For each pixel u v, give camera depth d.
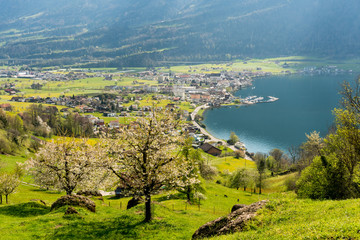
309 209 19.80
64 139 45.28
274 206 21.58
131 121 31.09
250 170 90.69
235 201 64.88
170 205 50.88
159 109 31.62
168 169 30.20
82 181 43.16
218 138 195.12
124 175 30.73
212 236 21.33
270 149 167.38
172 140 30.64
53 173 43.06
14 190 50.31
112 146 30.45
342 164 38.25
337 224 14.92
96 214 33.97
